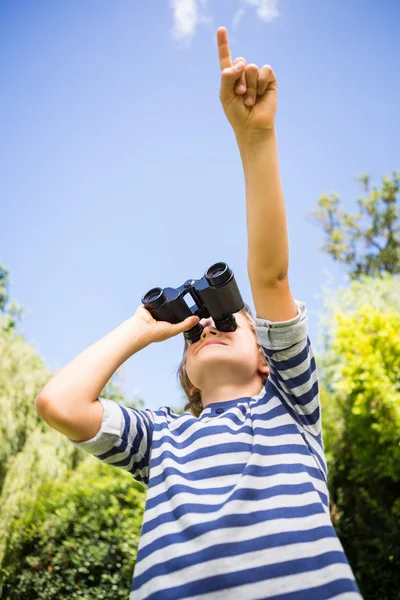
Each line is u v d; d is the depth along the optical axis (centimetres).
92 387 136
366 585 572
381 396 542
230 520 112
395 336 568
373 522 613
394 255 1666
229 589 104
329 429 692
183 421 143
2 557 664
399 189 1759
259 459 123
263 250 132
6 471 745
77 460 858
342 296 844
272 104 133
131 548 631
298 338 133
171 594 106
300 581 104
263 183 132
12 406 786
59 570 638
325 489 127
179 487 122
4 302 1383
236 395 148
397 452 547
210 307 150
